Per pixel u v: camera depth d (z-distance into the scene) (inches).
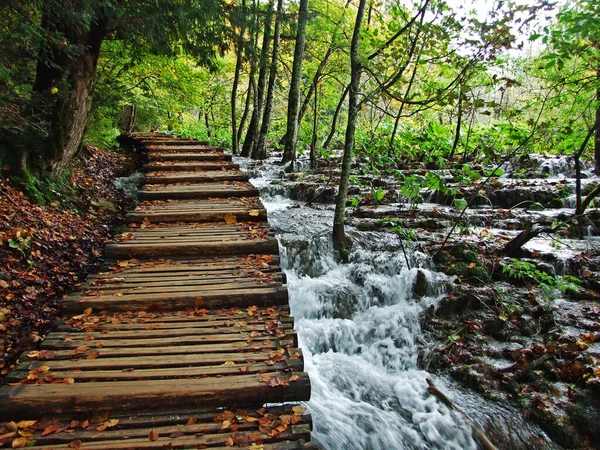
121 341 140.6
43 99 254.5
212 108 948.0
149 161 427.5
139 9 265.1
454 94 219.6
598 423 148.6
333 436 147.4
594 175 373.4
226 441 103.3
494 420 155.3
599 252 231.8
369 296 232.8
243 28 327.6
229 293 168.9
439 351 187.2
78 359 129.4
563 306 196.4
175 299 164.9
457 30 218.2
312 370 182.1
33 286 194.9
